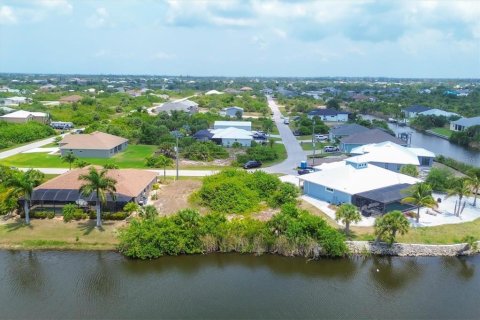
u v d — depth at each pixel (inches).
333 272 1937.7
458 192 2503.7
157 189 2920.8
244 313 1608.0
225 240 2084.2
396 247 2094.0
